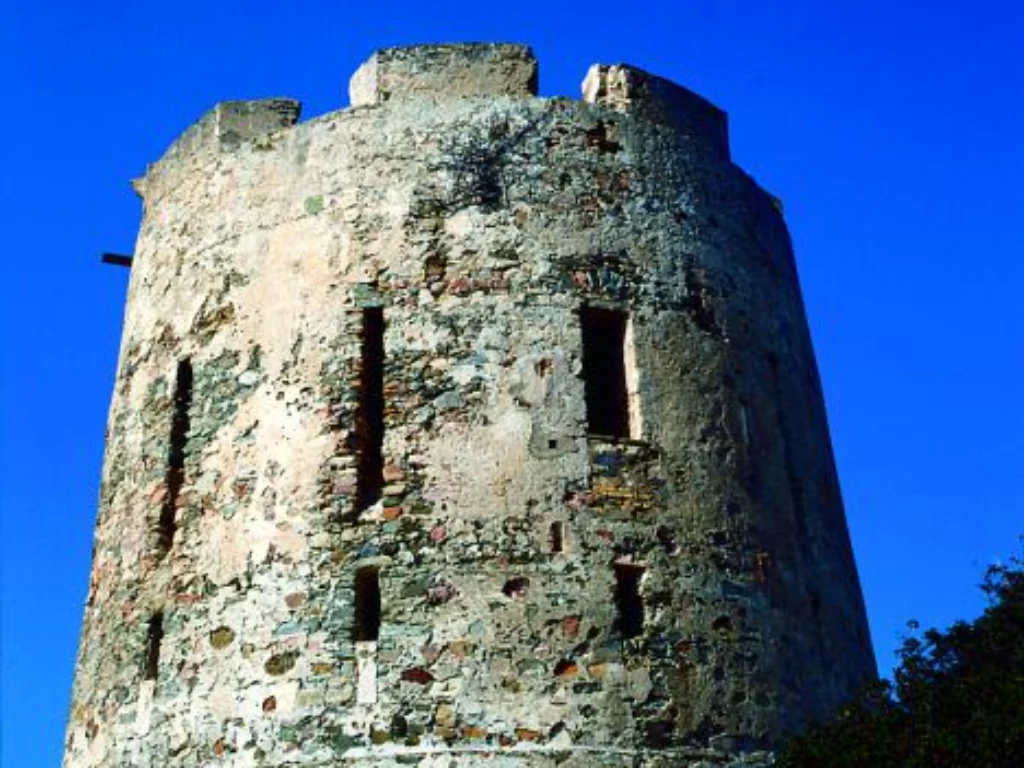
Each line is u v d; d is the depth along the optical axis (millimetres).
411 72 16781
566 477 14414
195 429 15766
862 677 15898
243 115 17375
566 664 13539
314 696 13594
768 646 14500
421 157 16172
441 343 15070
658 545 14383
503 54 16859
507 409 14695
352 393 14914
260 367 15578
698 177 17062
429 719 13258
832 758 11445
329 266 15750
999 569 13578
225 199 16906
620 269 15781
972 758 10750
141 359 16906
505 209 15805
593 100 17172
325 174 16375
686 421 15234
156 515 15539
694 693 13773
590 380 15281
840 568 16359
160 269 17250
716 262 16562
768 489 15602
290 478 14789
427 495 14312
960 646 12570
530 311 15227
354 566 14109
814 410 17328
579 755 13156
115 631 15422
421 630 13672
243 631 14250
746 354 16297
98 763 14820
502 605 13742
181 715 14203
